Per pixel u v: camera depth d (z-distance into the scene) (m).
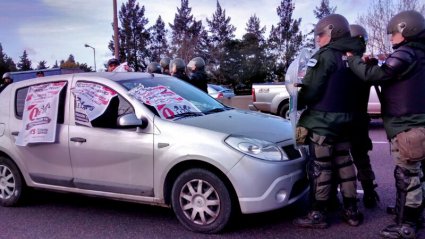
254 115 5.32
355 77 4.34
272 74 57.56
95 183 5.02
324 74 4.30
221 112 5.27
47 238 4.66
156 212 5.30
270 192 4.25
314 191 4.51
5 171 5.76
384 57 5.29
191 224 4.54
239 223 4.73
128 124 4.60
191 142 4.44
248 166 4.23
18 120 5.62
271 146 4.39
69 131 5.15
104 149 4.89
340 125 4.36
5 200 5.75
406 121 4.02
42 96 5.46
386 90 4.13
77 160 5.10
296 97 4.46
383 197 5.48
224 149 4.30
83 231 4.82
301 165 4.54
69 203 5.82
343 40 4.34
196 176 4.45
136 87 5.09
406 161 4.07
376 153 8.23
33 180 5.50
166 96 5.09
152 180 4.66
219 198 4.37
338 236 4.36
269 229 4.58
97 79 5.23
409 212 4.16
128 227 4.86
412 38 4.03
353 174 4.57
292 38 61.69
